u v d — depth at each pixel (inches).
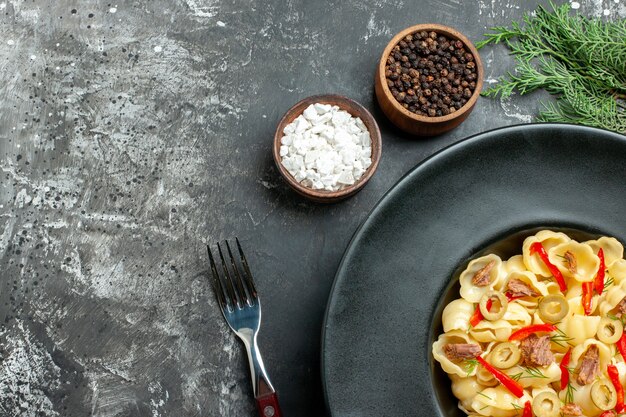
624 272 20.6
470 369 20.1
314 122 22.0
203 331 22.2
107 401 22.1
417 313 20.5
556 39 23.0
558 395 20.3
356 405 20.3
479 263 20.8
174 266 22.5
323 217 22.7
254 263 22.5
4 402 22.0
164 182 22.7
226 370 22.1
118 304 22.3
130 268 22.4
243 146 22.9
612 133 20.6
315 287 22.5
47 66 23.1
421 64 22.0
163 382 22.1
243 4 23.5
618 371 20.1
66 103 23.0
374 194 22.8
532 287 20.7
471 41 23.5
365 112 21.7
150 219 22.6
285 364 22.2
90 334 22.2
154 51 23.2
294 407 22.1
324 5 23.5
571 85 22.9
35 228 22.5
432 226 20.7
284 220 22.7
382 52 23.4
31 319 22.2
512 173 20.8
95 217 22.6
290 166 21.8
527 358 20.0
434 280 20.6
